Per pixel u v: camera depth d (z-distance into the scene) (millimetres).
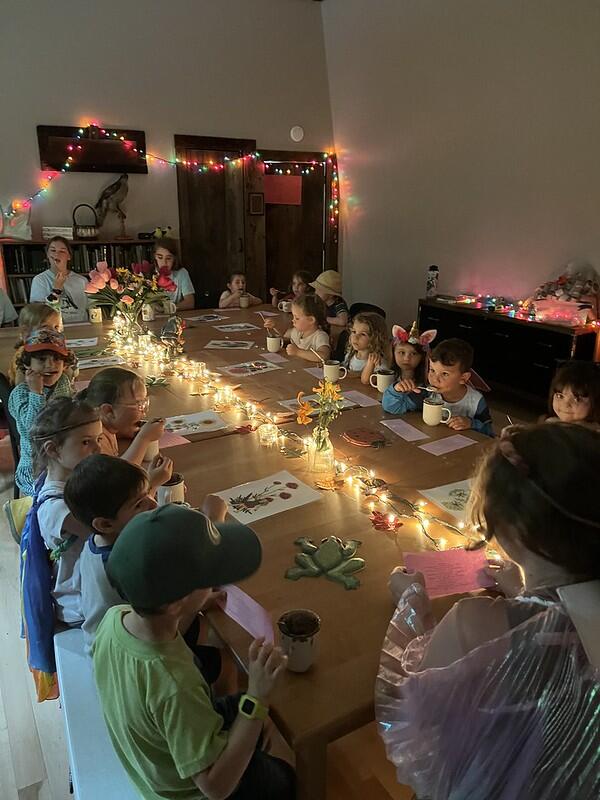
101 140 5352
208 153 5918
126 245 5523
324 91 6461
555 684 722
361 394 2662
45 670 1639
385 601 1240
